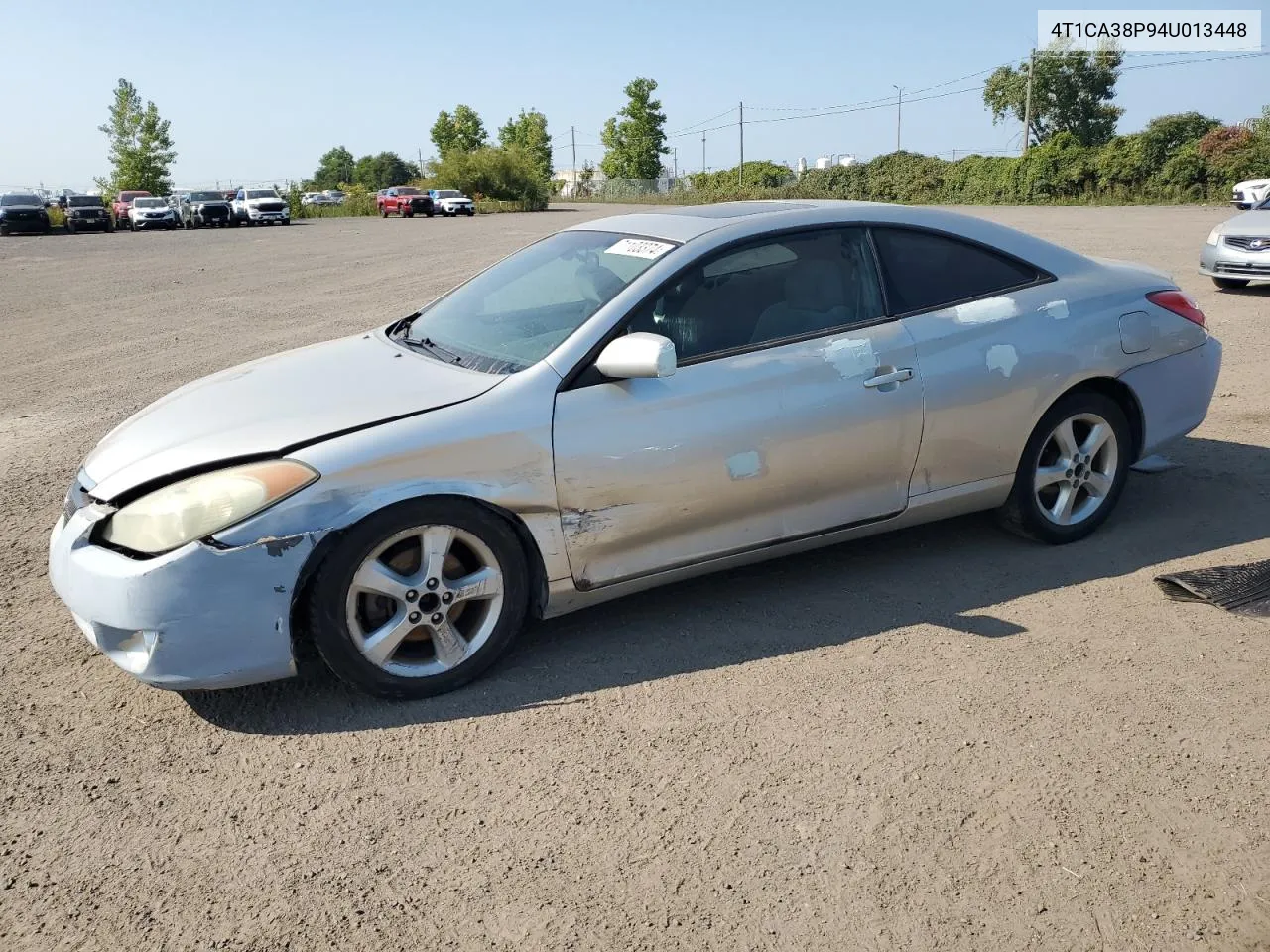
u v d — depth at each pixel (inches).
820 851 99.1
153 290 648.4
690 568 144.6
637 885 95.5
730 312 145.3
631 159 3351.4
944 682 130.0
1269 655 133.8
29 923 92.8
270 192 1872.5
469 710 127.7
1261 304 422.0
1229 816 102.5
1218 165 1644.9
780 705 125.8
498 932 90.1
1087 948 86.3
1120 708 122.6
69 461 247.1
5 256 1029.2
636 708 126.5
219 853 102.0
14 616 158.6
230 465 122.2
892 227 159.9
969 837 100.5
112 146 2303.2
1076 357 165.5
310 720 126.6
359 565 123.4
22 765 118.2
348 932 90.7
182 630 118.0
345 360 154.6
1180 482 204.1
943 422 156.3
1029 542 175.5
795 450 145.6
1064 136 1915.6
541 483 130.7
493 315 155.6
